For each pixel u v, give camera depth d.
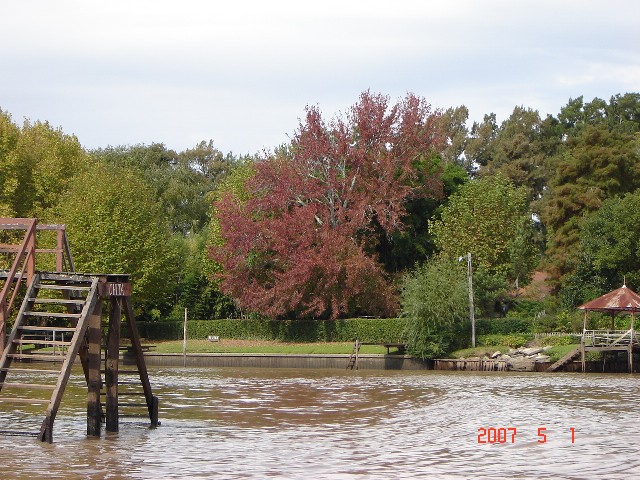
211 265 84.81
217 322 79.75
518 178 120.25
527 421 30.56
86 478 20.12
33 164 79.69
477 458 23.00
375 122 77.44
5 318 25.42
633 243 69.31
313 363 64.94
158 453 23.36
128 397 37.28
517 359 60.06
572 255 76.12
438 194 79.94
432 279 64.19
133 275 75.56
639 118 126.94
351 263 72.56
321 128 78.06
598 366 59.38
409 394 41.12
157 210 90.12
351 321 73.38
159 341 78.50
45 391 39.69
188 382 48.06
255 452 23.70
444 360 62.41
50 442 24.58
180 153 137.00
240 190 86.62
